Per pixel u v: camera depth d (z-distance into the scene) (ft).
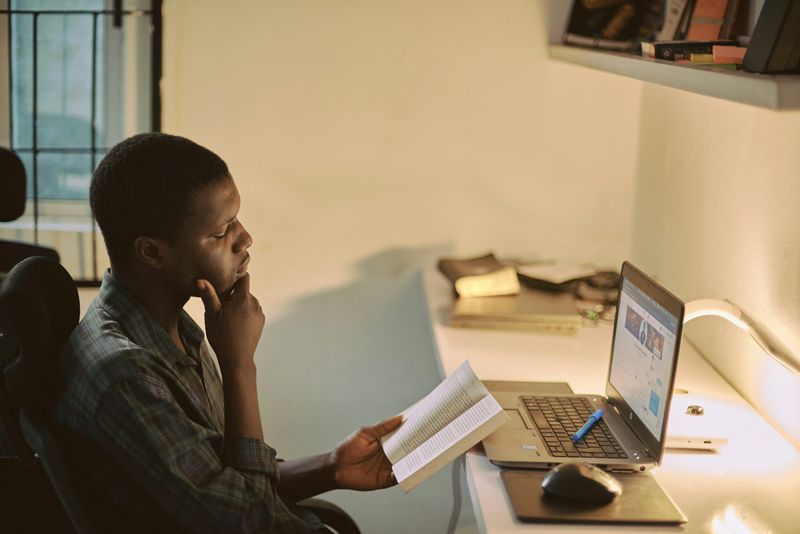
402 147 9.05
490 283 7.94
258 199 9.12
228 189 4.80
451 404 5.51
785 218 5.95
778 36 4.47
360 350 9.45
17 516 4.62
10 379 4.42
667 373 5.06
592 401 6.04
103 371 4.44
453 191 9.16
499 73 8.92
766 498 4.98
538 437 5.46
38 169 9.35
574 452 5.25
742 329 6.51
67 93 9.23
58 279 4.83
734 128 6.84
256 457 4.85
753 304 6.44
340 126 8.99
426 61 8.89
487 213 9.21
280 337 9.41
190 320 5.32
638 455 5.22
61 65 9.18
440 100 8.96
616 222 9.25
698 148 7.55
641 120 8.96
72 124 9.30
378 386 9.51
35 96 9.11
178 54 8.81
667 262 8.26
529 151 9.09
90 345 4.57
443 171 9.11
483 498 4.82
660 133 8.46
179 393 4.71
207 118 8.94
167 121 8.92
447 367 6.66
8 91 9.23
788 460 5.46
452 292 7.97
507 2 8.79
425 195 9.16
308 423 9.59
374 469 5.58
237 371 5.11
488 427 5.14
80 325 4.77
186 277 4.83
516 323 7.54
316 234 9.21
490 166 9.11
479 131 9.04
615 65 6.32
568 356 7.04
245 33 8.79
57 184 9.41
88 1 9.05
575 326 7.52
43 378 4.54
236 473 4.67
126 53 9.08
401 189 9.14
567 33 8.42
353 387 9.52
